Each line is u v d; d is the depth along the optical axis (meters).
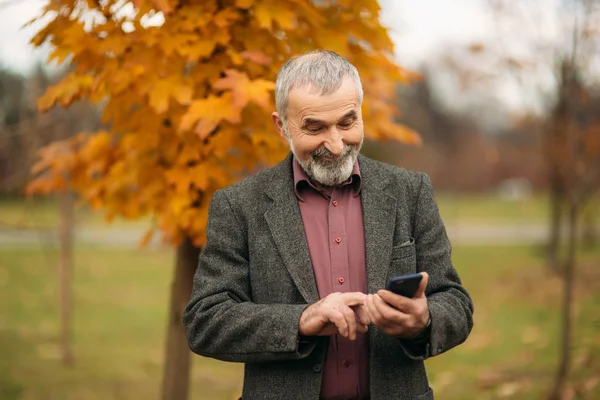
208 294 1.72
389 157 16.34
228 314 1.66
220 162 2.76
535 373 4.83
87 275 11.29
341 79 1.63
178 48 2.50
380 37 2.80
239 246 1.78
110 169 3.16
